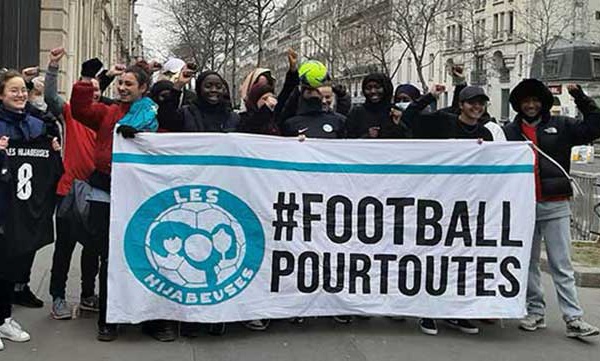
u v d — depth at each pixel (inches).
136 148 228.8
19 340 228.4
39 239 226.4
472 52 2166.6
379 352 228.1
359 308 242.7
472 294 245.1
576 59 1859.0
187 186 231.0
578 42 1979.6
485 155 245.9
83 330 241.8
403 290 244.5
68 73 644.7
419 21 1676.9
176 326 243.9
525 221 245.6
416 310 244.2
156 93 244.4
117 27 1619.1
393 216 244.7
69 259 255.0
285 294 238.8
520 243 245.4
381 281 243.9
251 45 1460.4
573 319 248.8
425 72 2434.8
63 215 246.4
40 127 227.0
